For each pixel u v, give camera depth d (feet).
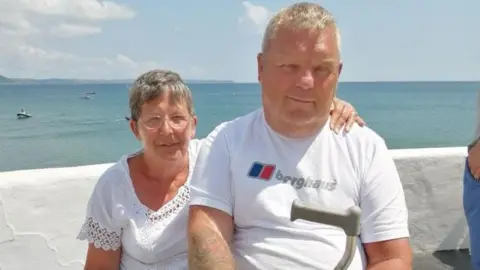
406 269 3.51
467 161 4.63
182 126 4.33
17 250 5.57
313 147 3.68
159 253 4.36
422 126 80.38
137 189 4.43
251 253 3.63
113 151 63.57
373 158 3.71
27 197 5.56
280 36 3.50
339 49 3.58
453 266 6.86
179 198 4.40
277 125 3.66
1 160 57.82
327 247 3.57
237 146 3.75
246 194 3.65
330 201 3.60
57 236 5.74
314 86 3.48
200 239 3.49
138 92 4.29
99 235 4.45
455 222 7.29
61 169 5.91
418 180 7.06
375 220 3.61
